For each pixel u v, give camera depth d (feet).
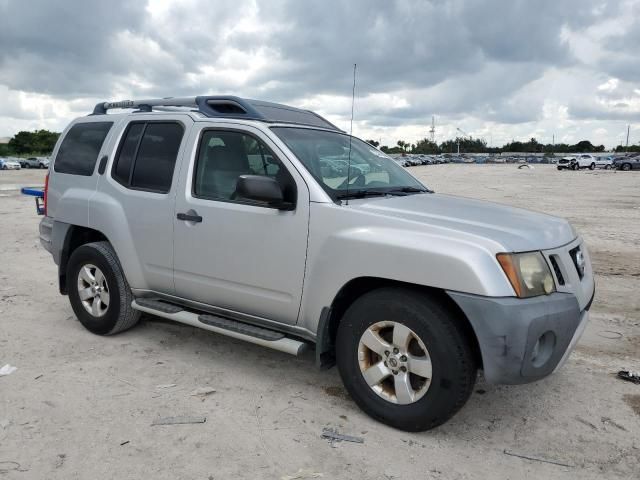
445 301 10.77
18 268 25.94
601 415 12.23
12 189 77.77
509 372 10.07
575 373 14.49
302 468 9.96
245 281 13.05
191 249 13.92
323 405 12.37
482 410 12.38
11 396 12.46
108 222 15.56
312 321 12.20
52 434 10.87
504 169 201.05
